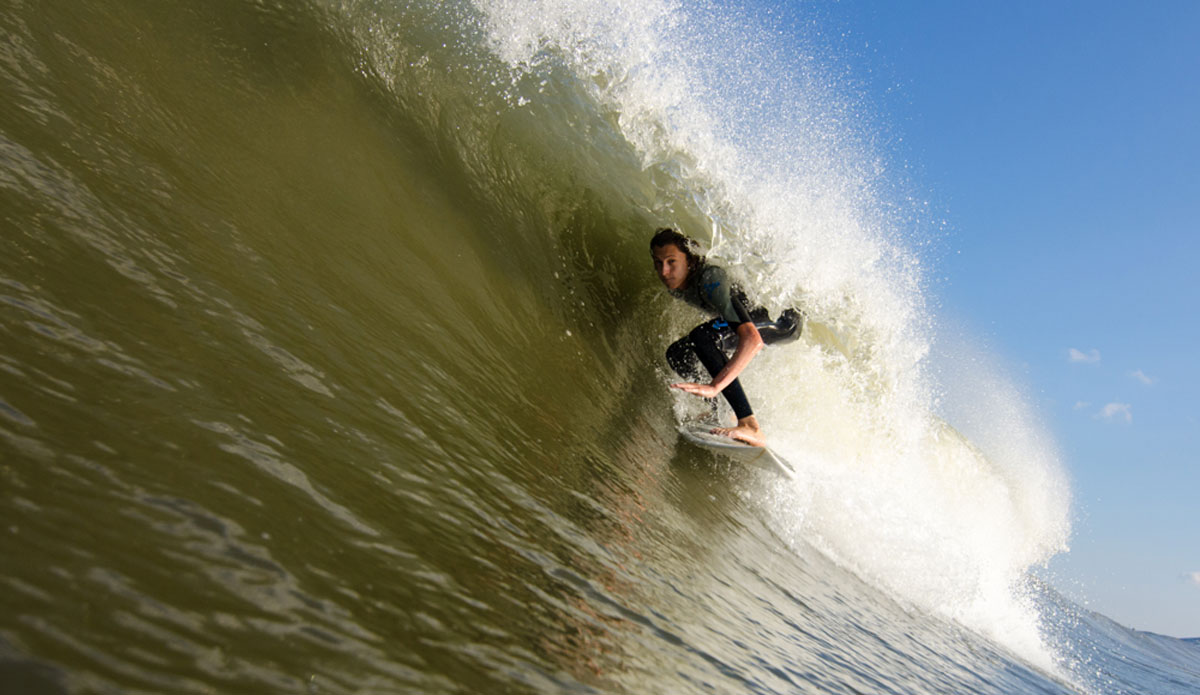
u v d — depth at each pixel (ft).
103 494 3.06
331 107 9.46
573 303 11.98
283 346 5.20
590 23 14.01
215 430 3.92
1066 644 17.62
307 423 4.59
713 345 12.07
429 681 3.16
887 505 15.07
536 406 8.37
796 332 13.48
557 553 5.33
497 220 11.37
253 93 8.37
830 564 11.46
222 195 6.49
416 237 9.18
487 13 12.69
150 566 2.87
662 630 5.19
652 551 6.70
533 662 3.80
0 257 4.01
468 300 9.12
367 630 3.26
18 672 2.17
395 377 6.10
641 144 14.70
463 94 12.06
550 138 13.43
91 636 2.43
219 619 2.82
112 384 3.72
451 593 3.97
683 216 14.61
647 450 10.09
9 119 5.14
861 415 15.87
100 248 4.66
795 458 14.07
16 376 3.37
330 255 7.14
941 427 19.65
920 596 13.14
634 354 12.88
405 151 10.30
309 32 9.77
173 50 7.68
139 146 6.07
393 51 11.03
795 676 6.00
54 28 6.38
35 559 2.60
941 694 8.14
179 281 4.96
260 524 3.49
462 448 5.88
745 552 9.04
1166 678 21.75
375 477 4.59
